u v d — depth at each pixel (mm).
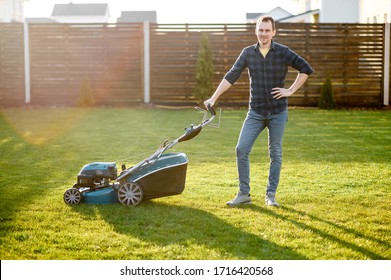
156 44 19062
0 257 4875
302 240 5301
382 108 18469
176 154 6609
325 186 7516
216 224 5750
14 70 19500
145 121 14523
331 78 19000
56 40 19234
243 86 18859
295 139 11672
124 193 6445
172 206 6461
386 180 7891
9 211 6203
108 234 5434
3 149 10398
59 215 6066
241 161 6543
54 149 10383
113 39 19125
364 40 18953
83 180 6637
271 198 6559
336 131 12906
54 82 19469
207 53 18500
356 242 5262
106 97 19391
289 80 18875
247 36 18844
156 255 4902
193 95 19047
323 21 30109
